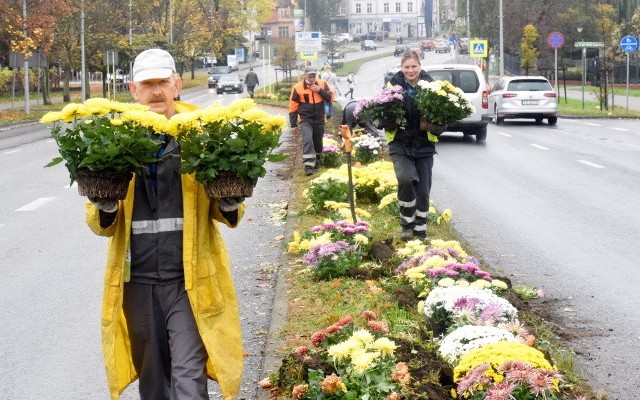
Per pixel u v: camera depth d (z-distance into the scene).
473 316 7.39
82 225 15.43
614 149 27.95
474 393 5.64
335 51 125.00
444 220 13.55
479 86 30.59
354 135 26.92
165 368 5.36
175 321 5.16
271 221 15.06
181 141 4.97
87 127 4.95
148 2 89.88
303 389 6.10
